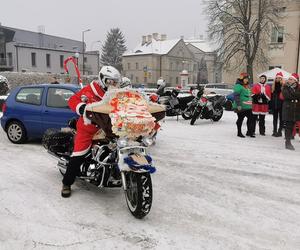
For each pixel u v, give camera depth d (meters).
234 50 32.81
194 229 4.23
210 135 10.40
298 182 6.09
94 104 4.40
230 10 33.81
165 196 5.27
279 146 8.92
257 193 5.51
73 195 5.17
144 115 4.27
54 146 5.67
